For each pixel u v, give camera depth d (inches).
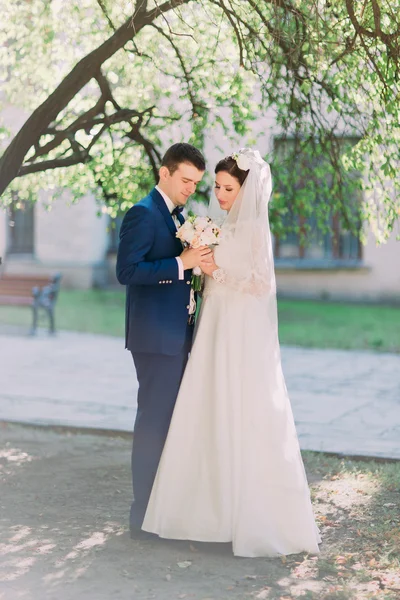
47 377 386.6
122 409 315.3
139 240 163.6
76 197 286.8
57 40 289.1
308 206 290.7
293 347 493.0
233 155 165.5
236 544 160.2
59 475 224.7
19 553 162.9
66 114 280.1
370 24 212.1
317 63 219.1
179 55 251.1
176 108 291.1
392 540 171.0
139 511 170.2
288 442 165.3
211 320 166.2
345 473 227.6
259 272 163.8
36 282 554.6
